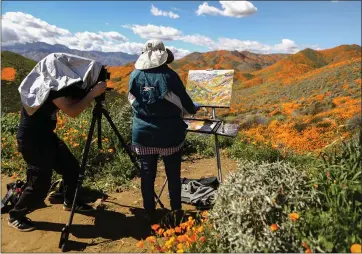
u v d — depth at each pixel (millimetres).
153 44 3625
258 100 65562
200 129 4441
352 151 3469
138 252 3469
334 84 53312
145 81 3584
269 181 3303
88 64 3713
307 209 3045
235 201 3107
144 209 4273
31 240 3672
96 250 3512
